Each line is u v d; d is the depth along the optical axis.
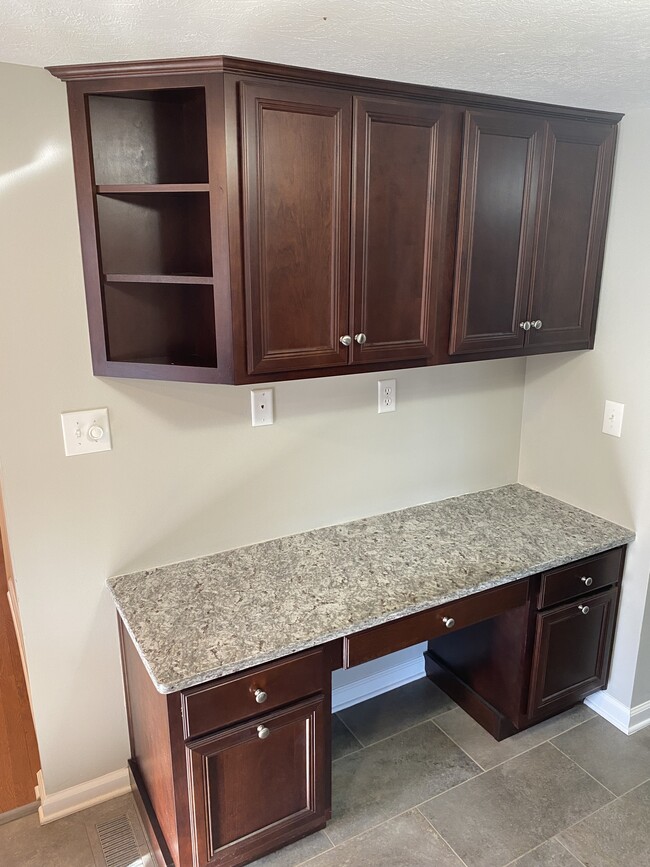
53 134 1.63
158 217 1.84
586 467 2.48
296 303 1.72
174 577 2.00
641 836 1.97
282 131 1.59
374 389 2.32
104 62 1.52
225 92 1.51
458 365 2.49
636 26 1.29
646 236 2.13
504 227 2.00
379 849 1.92
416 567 2.07
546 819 2.03
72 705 2.02
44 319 1.73
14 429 1.76
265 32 1.31
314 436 2.24
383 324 1.87
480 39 1.37
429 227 1.87
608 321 2.30
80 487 1.88
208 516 2.11
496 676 2.36
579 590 2.26
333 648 1.77
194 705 1.58
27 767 2.22
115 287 1.80
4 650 2.72
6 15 1.21
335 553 2.16
